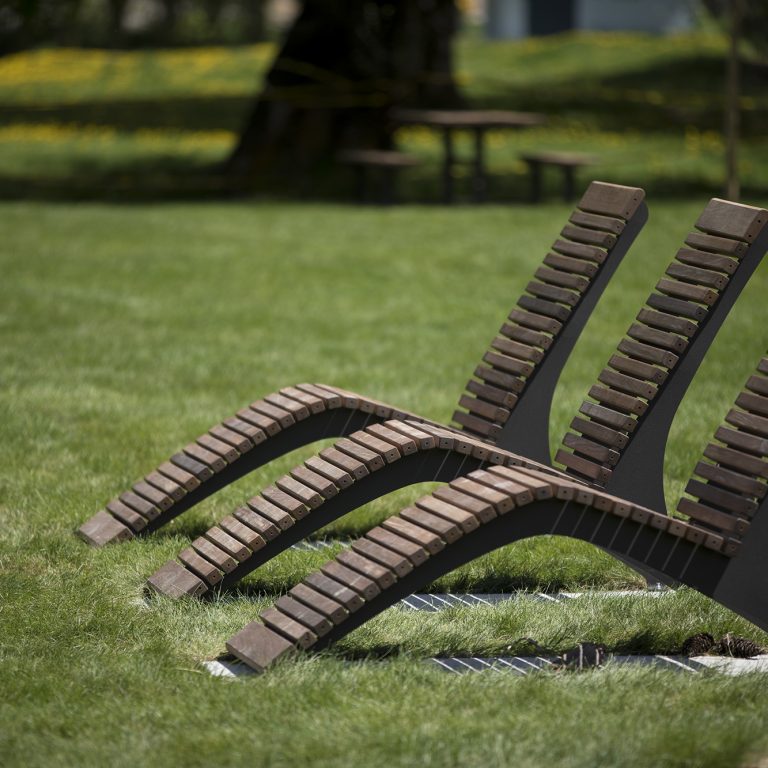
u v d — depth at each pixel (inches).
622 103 2456.9
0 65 2965.1
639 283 1133.1
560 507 371.6
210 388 775.1
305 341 919.7
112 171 1999.3
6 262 1228.5
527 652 391.9
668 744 308.3
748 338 925.2
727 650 397.7
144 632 399.9
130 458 620.1
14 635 396.8
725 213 442.6
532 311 501.7
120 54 3014.3
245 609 423.5
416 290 1124.5
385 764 299.0
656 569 374.3
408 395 756.0
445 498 381.7
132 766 301.9
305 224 1525.6
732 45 1453.0
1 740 318.0
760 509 374.0
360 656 382.9
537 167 1755.7
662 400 436.5
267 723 325.4
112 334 929.5
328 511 429.1
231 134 2283.5
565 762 299.1
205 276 1179.3
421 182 1898.4
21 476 584.4
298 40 1929.1
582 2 3722.9
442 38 1959.9
